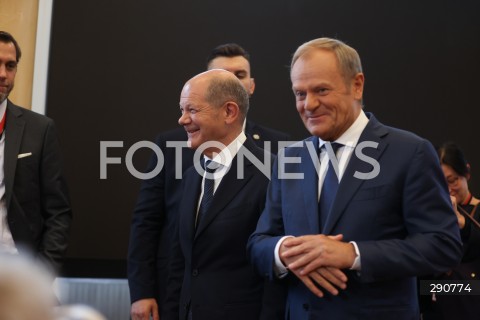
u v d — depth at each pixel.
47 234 3.11
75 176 4.61
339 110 2.14
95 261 4.59
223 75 2.64
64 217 3.18
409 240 2.02
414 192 2.05
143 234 3.09
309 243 2.00
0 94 3.07
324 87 2.12
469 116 4.68
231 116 2.62
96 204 4.60
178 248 2.80
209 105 2.59
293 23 4.70
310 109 2.13
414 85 4.69
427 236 2.01
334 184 2.17
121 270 4.59
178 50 4.68
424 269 1.99
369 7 4.70
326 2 4.70
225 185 2.59
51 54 4.63
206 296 2.51
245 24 4.70
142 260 3.07
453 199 3.01
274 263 2.14
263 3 4.70
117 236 4.60
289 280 2.21
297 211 2.21
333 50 2.15
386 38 4.69
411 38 4.70
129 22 4.68
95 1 4.67
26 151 3.09
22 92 4.60
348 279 2.06
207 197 2.61
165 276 3.04
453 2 4.71
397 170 2.08
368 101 4.68
